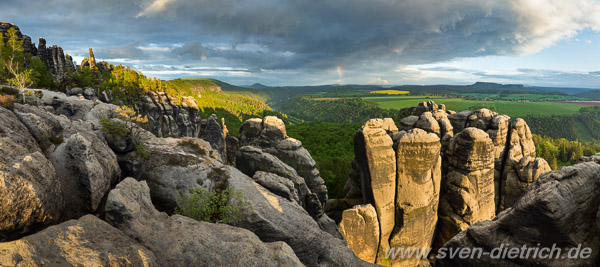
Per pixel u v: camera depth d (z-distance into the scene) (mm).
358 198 53156
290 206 32719
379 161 43438
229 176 33688
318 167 84125
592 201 22281
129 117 33781
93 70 152375
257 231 28531
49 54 135000
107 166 25297
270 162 43844
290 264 20766
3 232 14750
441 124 59531
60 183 20828
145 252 17297
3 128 19500
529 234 23234
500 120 55656
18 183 15508
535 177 50375
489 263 25500
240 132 59250
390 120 55938
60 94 70188
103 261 14711
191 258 18906
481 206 47406
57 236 14703
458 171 47906
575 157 179125
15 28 120562
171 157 33719
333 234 42500
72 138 21797
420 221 44812
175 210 28594
